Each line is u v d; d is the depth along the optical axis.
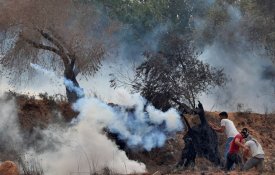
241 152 34.41
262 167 30.64
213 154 34.47
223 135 40.81
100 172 34.44
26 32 41.25
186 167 33.59
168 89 42.66
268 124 45.53
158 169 36.34
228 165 31.77
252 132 43.94
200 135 34.66
